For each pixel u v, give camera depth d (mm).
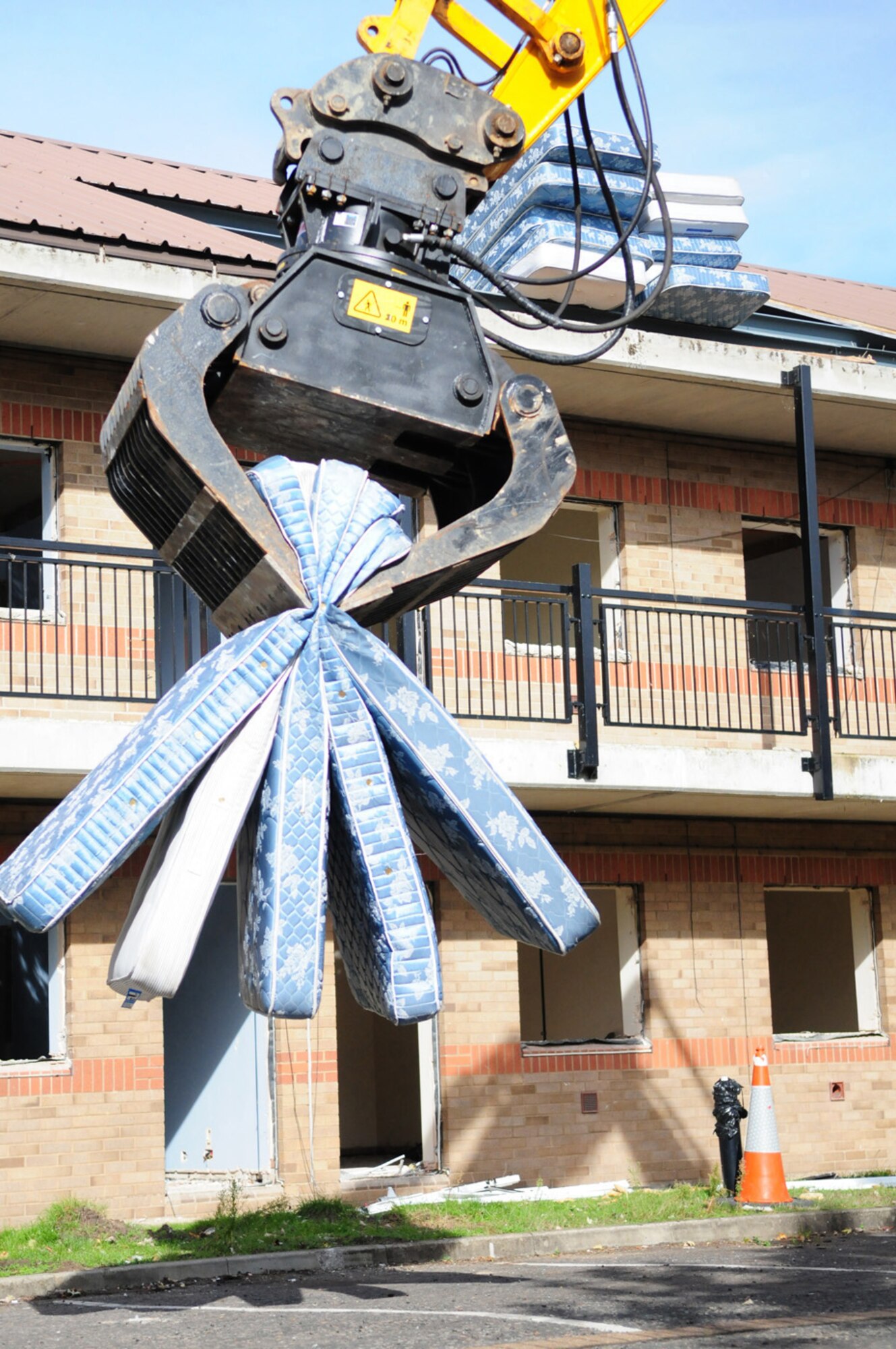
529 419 4875
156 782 4289
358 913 4602
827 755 12953
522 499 4824
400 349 4793
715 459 14734
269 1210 10906
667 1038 13664
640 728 13969
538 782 12062
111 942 11547
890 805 13695
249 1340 6363
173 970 4305
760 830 14484
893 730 15086
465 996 12852
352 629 4602
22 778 10797
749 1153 11406
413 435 5012
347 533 4656
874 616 13570
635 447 14391
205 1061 12508
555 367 12758
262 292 4727
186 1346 6262
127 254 10938
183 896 4332
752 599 17953
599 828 13820
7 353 11844
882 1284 7762
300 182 4867
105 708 11766
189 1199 11484
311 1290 8141
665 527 14383
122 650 11906
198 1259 9156
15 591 13391
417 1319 6836
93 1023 11414
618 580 14227
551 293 13547
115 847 4211
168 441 4469
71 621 11734
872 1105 14367
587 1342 5957
